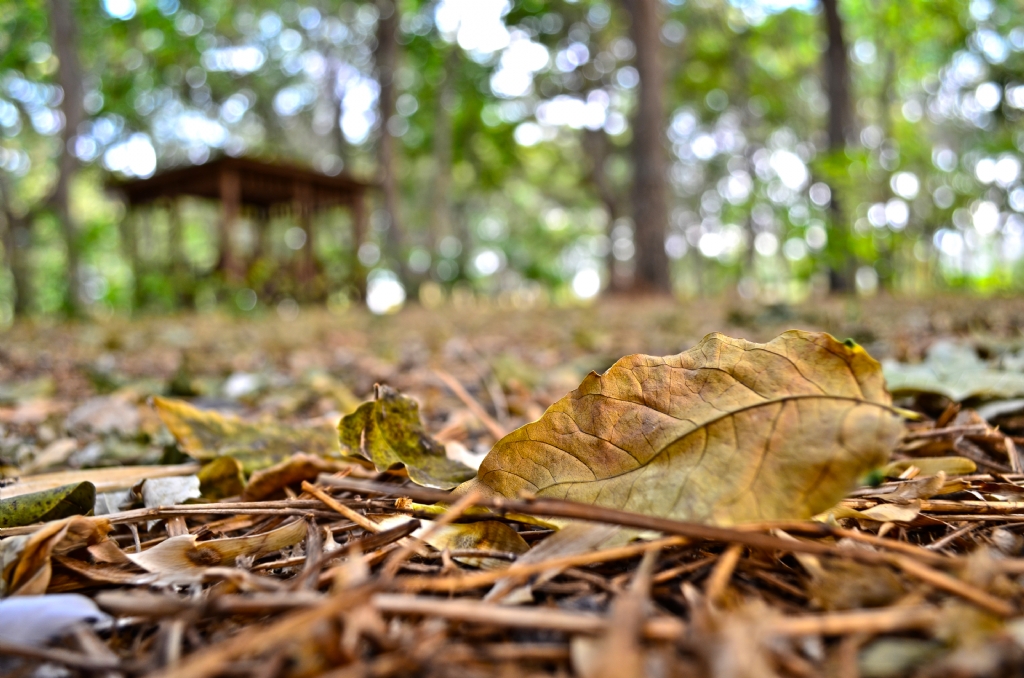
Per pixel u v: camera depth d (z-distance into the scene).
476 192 33.97
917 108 24.50
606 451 1.00
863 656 0.64
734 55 26.20
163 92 24.03
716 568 0.80
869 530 1.04
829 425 0.87
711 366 0.99
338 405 2.78
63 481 1.47
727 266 31.97
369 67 27.36
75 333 7.89
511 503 0.80
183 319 11.60
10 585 0.92
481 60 25.22
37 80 17.45
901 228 5.64
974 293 9.33
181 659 0.68
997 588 0.74
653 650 0.63
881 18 15.88
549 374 3.36
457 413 2.51
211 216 32.25
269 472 1.38
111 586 0.96
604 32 24.95
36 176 24.55
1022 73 12.10
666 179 14.90
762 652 0.58
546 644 0.70
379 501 1.22
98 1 17.27
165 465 1.69
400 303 18.12
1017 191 12.38
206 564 0.98
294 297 15.84
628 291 14.65
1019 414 1.72
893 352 3.18
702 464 0.92
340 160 27.36
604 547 0.85
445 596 0.83
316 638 0.61
